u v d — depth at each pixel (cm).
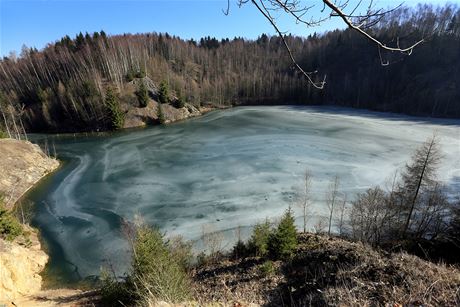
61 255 2569
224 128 6550
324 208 3094
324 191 3419
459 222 2344
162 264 1347
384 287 919
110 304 1598
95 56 8806
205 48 13088
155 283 1255
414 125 6488
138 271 1455
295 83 9881
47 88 7612
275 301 1359
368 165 4144
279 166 4122
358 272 1106
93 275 2342
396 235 2656
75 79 7762
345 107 9200
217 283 1758
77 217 3102
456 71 8019
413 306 797
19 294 1989
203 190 3519
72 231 2873
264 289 1551
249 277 1758
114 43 9462
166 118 7588
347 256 1370
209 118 7788
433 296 823
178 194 3450
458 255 2188
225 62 11656
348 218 2909
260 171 3975
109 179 3978
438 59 8619
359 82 9425
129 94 7700
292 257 1923
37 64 8681
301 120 7138
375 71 9444
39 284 2241
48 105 7250
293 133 5850
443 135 5622
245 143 5253
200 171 4072
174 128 6794
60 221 3050
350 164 4178
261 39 13550
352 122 6825
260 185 3578
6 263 2031
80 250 2614
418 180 2650
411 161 4256
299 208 3088
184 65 11031
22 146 4550
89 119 7019
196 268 2158
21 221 3058
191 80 10088
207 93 9462
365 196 2897
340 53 10950
